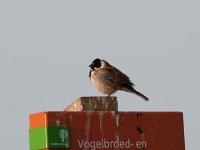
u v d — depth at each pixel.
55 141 9.68
